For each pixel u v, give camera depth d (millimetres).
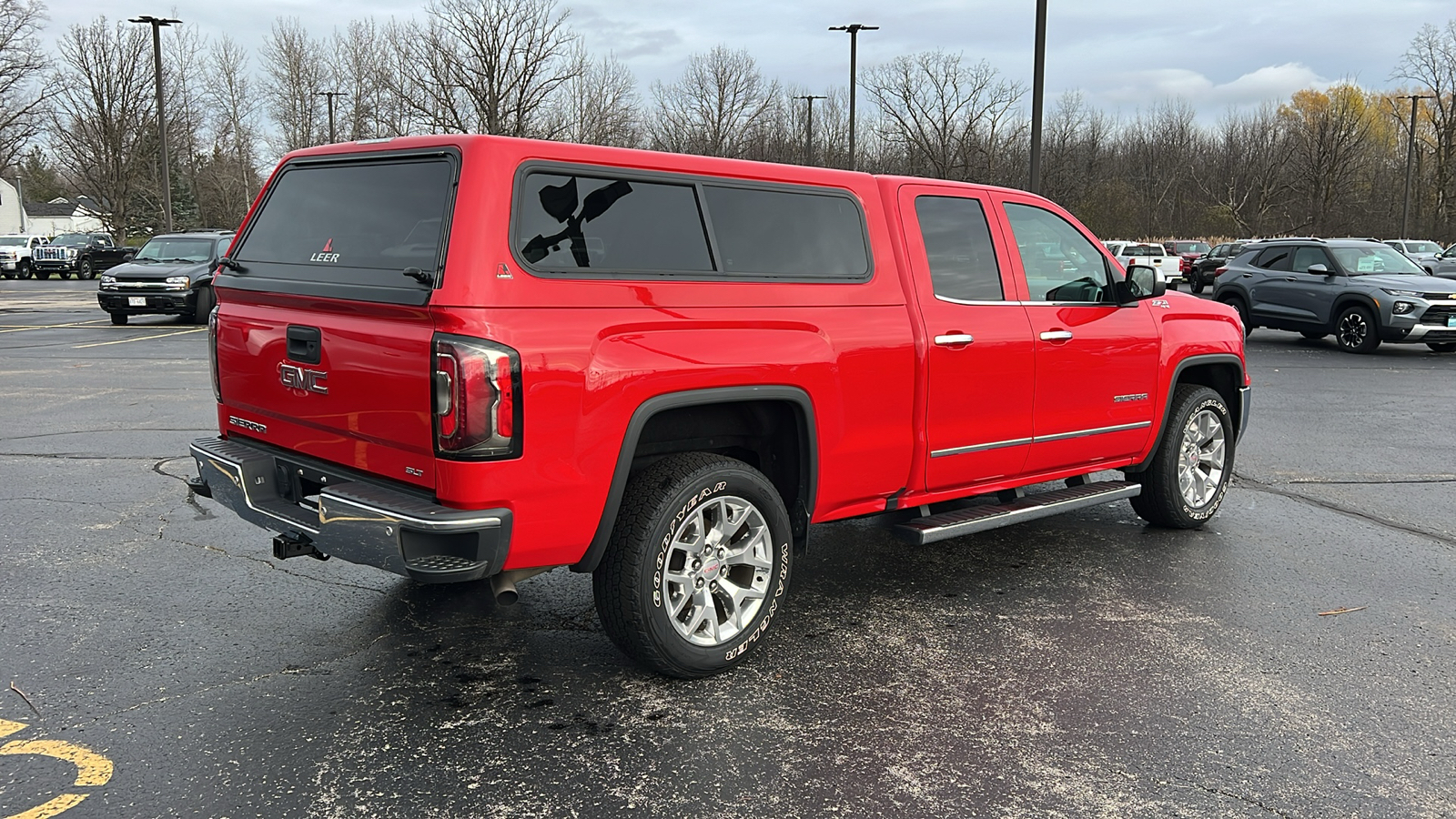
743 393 3705
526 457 3191
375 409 3385
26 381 11078
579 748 3246
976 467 4719
